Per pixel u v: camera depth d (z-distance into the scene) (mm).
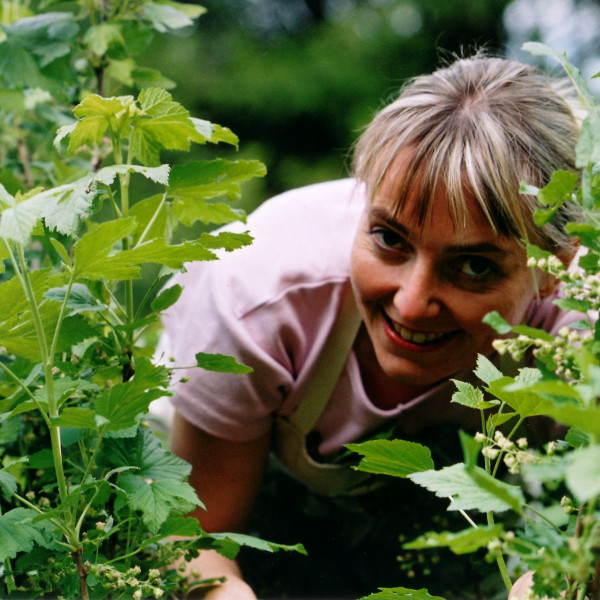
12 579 1054
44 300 932
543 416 1485
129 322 1075
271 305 1430
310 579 1796
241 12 6168
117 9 1641
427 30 5961
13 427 1145
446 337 1249
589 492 473
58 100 1572
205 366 1018
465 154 1103
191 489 991
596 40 6035
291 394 1491
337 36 5984
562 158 1173
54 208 863
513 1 5875
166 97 989
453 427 1503
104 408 861
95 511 1074
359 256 1235
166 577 1177
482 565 1649
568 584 733
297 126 5895
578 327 798
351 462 1556
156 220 1089
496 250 1131
